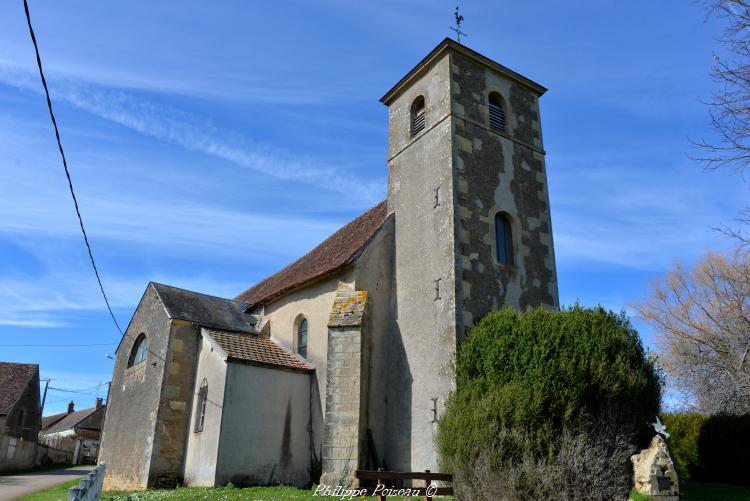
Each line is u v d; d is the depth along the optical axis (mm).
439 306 14578
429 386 14141
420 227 16156
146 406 18453
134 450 18406
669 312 32281
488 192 16109
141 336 21016
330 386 14719
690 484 14250
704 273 30750
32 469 33781
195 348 18547
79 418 56625
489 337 12500
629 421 11102
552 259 16781
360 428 14156
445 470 11633
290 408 16516
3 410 35688
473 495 10586
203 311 19938
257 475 15469
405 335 15461
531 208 16984
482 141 16656
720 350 27219
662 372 12234
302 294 18547
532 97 18828
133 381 20219
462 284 14445
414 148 17422
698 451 15797
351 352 14867
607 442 10750
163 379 17750
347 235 20641
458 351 13234
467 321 14109
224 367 16125
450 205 15242
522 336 11883
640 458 10719
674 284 32562
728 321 28078
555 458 10438
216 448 15312
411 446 14141
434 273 15102
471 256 14969
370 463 14383
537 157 17938
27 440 36469
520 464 10484
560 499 10055
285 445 16109
